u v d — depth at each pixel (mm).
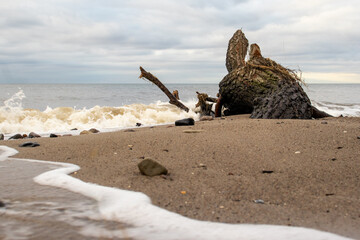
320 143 4184
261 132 5016
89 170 3113
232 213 2043
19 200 2230
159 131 5621
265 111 8070
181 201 2252
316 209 2129
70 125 9195
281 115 7871
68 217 1921
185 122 6883
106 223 1840
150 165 2891
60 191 2459
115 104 21609
